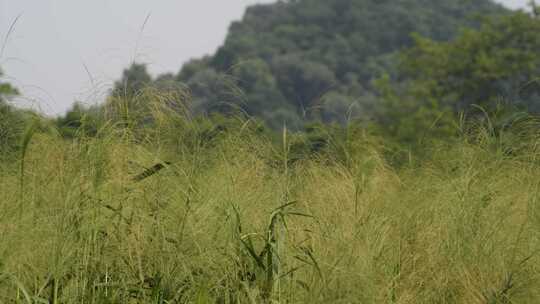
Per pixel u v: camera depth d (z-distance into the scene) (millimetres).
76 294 8188
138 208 9008
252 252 8609
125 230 8836
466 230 10180
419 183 12266
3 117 10508
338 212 10414
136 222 8859
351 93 105188
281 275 8641
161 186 9289
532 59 61469
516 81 61531
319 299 8680
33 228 8719
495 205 10742
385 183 12000
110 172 9016
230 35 125625
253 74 76438
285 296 8633
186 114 10078
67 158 9195
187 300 8492
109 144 9094
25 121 10352
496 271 9789
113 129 9273
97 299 8258
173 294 8484
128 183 9148
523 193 11148
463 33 66125
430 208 11047
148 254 8727
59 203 8680
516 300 9500
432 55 66625
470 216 10375
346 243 9367
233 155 10672
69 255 8250
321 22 134125
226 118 11086
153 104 9656
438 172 12617
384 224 10469
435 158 13180
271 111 71562
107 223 8727
